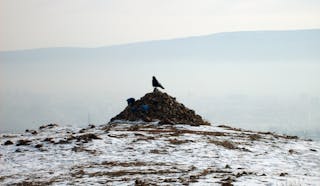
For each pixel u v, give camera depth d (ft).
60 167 106.73
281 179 87.04
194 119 179.32
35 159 115.96
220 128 167.94
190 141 135.74
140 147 127.13
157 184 83.25
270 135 161.27
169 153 121.49
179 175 93.81
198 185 80.79
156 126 164.45
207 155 120.37
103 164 108.88
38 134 156.25
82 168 104.68
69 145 128.57
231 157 119.34
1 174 101.14
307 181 86.02
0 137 152.97
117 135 142.31
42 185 87.86
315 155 128.26
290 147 137.69
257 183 81.56
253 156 122.21
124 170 101.30
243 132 162.61
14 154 122.21
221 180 85.25
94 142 131.23
